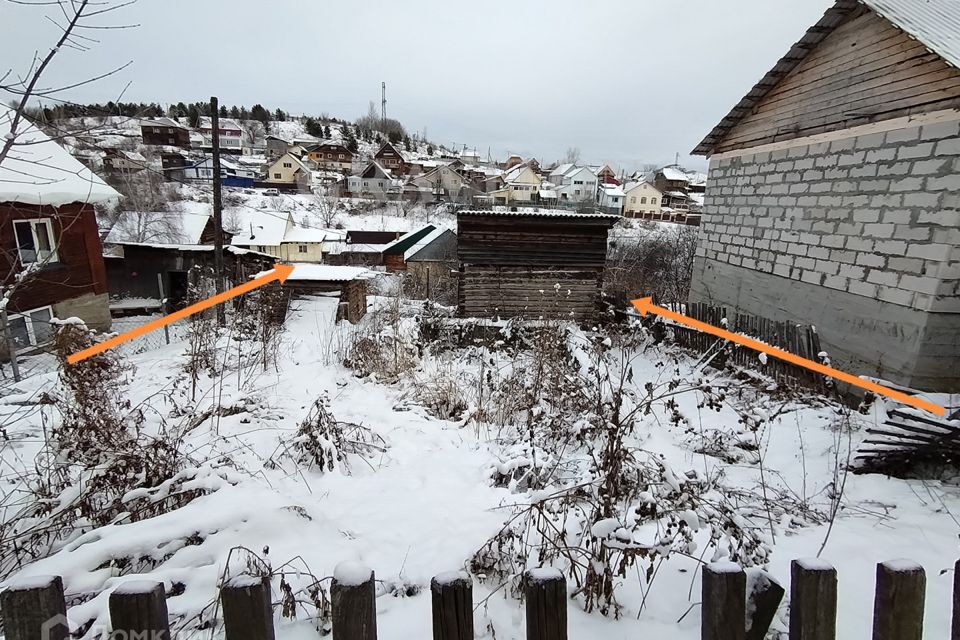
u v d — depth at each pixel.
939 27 6.70
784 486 4.50
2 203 9.24
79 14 3.06
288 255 32.69
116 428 4.09
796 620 1.37
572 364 7.35
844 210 8.20
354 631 1.28
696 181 72.12
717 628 1.34
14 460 4.36
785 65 9.47
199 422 5.02
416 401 6.76
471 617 1.31
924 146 6.77
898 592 1.31
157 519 2.64
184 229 24.45
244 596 1.25
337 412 6.17
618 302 13.32
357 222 42.41
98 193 11.43
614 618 2.19
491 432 5.78
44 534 3.00
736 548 2.53
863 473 4.77
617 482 2.86
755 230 10.74
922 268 6.73
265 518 2.79
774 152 10.12
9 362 9.73
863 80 7.84
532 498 3.46
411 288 19.98
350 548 2.80
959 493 4.17
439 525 3.18
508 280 11.87
